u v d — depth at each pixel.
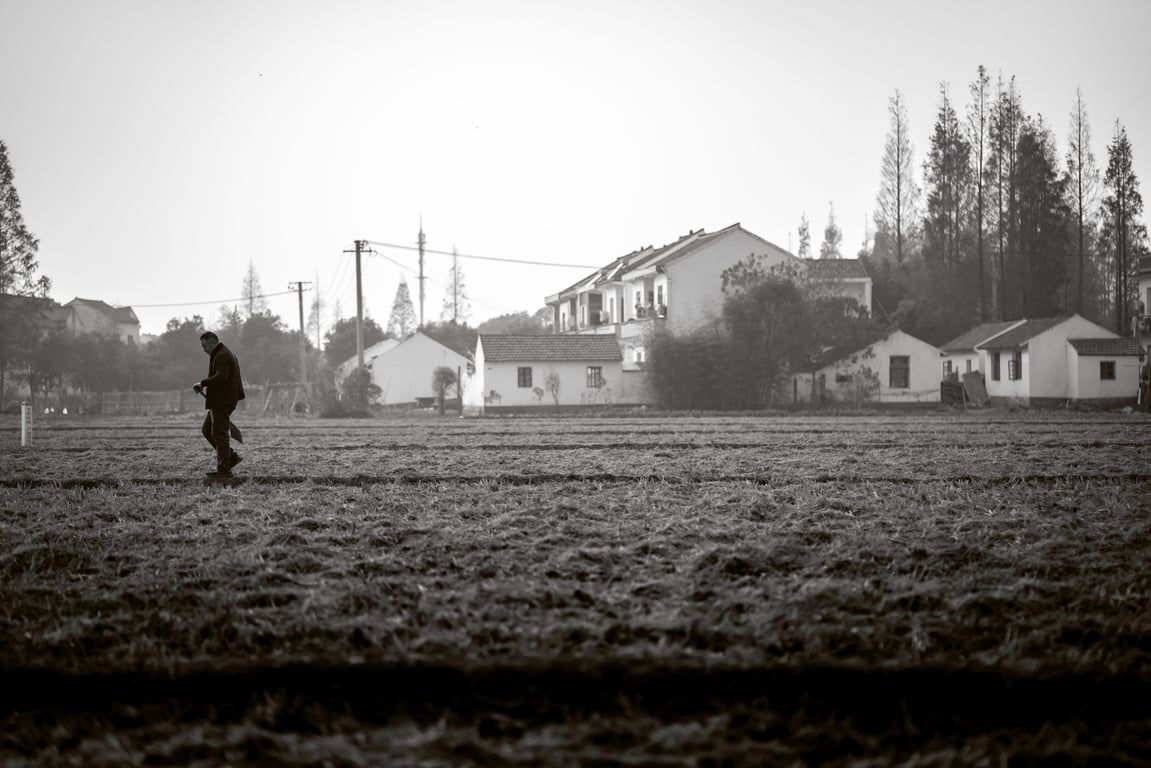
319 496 13.73
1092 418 38.47
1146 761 5.16
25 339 60.03
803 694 5.92
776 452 21.05
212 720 5.70
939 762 5.09
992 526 10.90
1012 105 66.31
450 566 9.15
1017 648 6.59
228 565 9.20
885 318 63.31
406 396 72.75
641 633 7.02
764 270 52.25
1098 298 76.62
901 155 73.31
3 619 7.49
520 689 6.04
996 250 68.00
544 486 14.62
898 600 7.77
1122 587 8.19
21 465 18.77
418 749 5.19
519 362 53.44
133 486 15.02
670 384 51.06
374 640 6.89
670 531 10.65
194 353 78.31
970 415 42.53
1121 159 62.69
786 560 9.18
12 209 60.94
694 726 5.45
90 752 5.26
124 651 6.76
